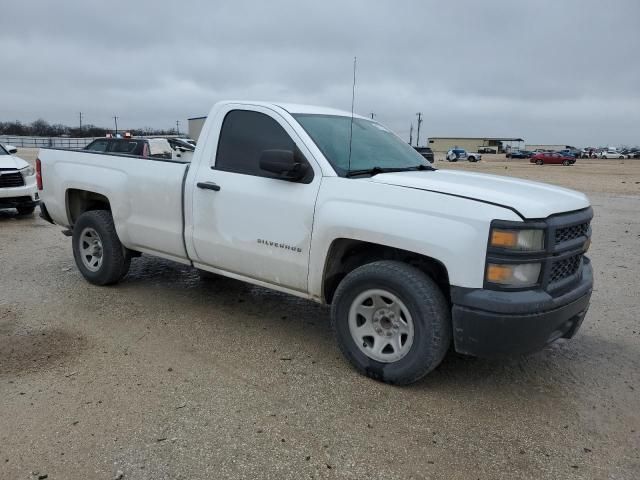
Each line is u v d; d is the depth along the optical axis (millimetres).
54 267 6602
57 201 5953
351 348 3857
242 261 4352
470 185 3650
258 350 4273
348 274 3834
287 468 2838
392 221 3484
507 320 3197
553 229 3299
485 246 3225
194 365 3980
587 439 3186
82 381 3686
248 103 4422
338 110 4945
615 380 3953
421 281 3484
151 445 2992
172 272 6438
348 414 3361
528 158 77625
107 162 5418
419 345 3504
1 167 10125
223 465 2846
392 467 2875
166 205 4828
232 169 4395
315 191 3883
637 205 15461
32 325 4656
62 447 2957
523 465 2926
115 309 5105
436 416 3373
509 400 3607
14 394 3490
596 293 6109
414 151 4945
